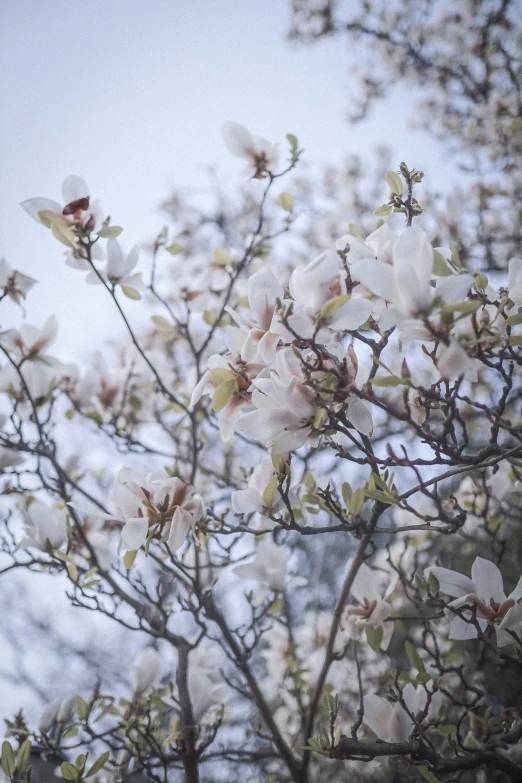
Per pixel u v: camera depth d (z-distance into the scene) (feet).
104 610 5.47
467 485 6.30
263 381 4.33
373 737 6.06
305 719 5.98
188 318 6.29
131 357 6.88
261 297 4.41
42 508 5.52
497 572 4.59
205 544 5.81
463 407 6.88
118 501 4.71
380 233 4.50
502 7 9.97
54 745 5.47
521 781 4.68
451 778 5.37
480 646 5.84
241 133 5.96
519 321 4.23
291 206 6.32
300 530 4.60
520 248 8.69
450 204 7.66
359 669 4.99
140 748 5.61
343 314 4.23
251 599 5.80
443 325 4.07
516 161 8.96
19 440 5.91
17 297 5.87
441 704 5.12
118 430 6.35
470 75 10.75
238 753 5.63
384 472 4.62
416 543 6.10
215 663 6.12
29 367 6.14
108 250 5.57
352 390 4.25
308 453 6.41
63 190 5.22
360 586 5.19
